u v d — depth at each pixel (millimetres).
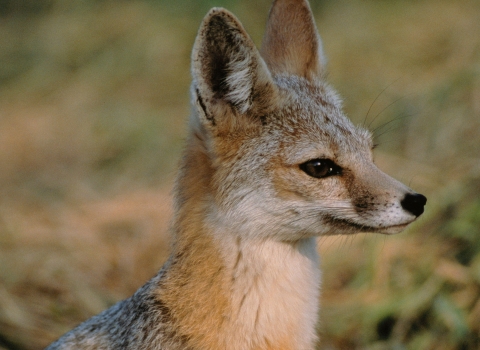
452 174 12367
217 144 7672
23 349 10594
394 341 10477
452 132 13258
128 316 7938
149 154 16125
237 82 7664
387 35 17328
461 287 10766
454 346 10211
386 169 13109
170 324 7566
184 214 7809
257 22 18500
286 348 7672
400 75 15914
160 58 18688
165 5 19578
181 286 7625
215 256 7551
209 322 7512
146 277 12305
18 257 12469
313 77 8898
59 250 12844
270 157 7680
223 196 7617
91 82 18688
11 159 17281
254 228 7551
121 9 20297
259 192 7605
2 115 18672
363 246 11781
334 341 10797
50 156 17141
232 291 7512
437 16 17516
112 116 17328
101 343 8023
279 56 8953
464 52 15414
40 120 18188
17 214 14336
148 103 17766
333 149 7734
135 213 14086
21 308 11289
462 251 11188
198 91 7465
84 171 16344
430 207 11695
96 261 12656
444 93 13992
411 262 11258
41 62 19812
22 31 21141
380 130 14289
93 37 19766
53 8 21188
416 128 13789
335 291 11492
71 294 11727
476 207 11359
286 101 8000
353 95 15672
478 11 16906
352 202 7590
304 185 7590
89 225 13828
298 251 7809
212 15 7316
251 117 7812
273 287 7598
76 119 17828
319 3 19016
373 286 11148
